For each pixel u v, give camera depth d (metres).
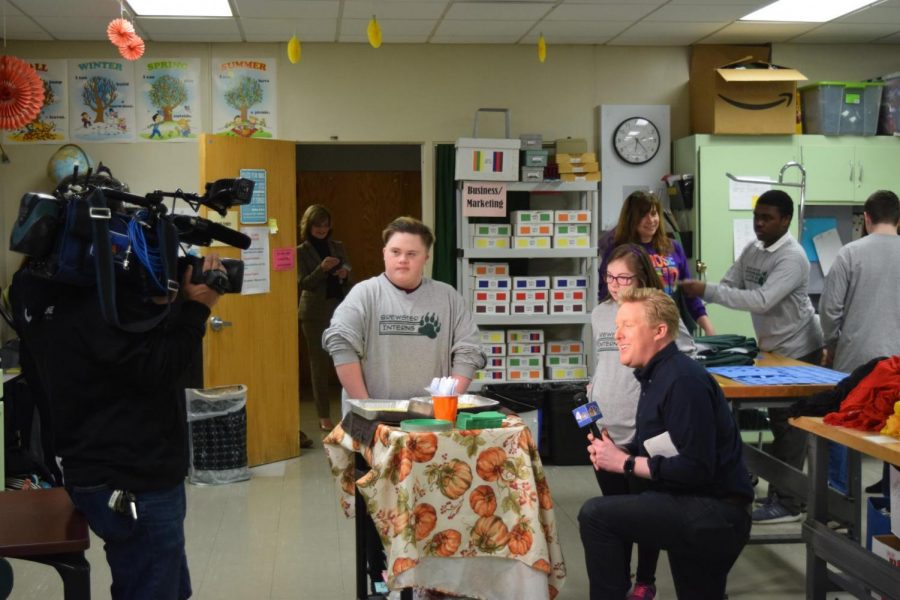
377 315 3.29
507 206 6.67
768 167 6.51
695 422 2.77
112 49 6.31
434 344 3.31
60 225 2.19
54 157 6.16
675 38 6.58
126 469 2.32
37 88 5.39
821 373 4.09
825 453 3.15
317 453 6.43
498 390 6.10
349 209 9.12
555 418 6.08
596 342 3.55
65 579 2.29
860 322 4.78
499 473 2.71
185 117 6.39
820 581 3.18
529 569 2.66
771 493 4.57
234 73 6.43
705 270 6.48
